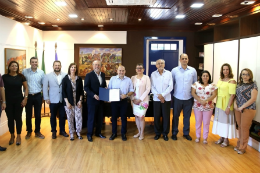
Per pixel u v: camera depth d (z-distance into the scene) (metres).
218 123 4.18
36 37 6.90
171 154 3.80
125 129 4.51
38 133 4.56
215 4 4.46
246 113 3.74
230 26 6.04
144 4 4.50
